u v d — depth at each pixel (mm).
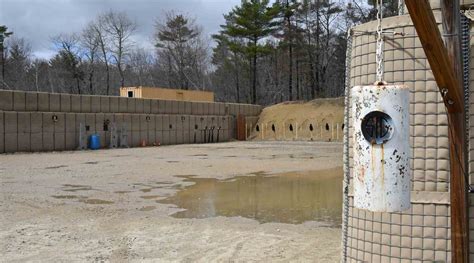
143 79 72562
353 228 4949
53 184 13969
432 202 4477
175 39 70750
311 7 59594
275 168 18531
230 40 62656
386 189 2996
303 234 7730
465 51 3969
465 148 3592
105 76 70000
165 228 8172
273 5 57406
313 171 17531
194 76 71125
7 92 27688
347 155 4984
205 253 6512
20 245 6879
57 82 68500
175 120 39312
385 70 4594
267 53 58969
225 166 19312
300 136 45000
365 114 3049
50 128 29750
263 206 10656
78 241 7160
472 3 4383
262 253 6504
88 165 19797
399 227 4613
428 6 2814
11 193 12102
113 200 11266
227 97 71188
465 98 3889
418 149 4520
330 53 61531
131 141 35344
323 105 46844
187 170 17875
